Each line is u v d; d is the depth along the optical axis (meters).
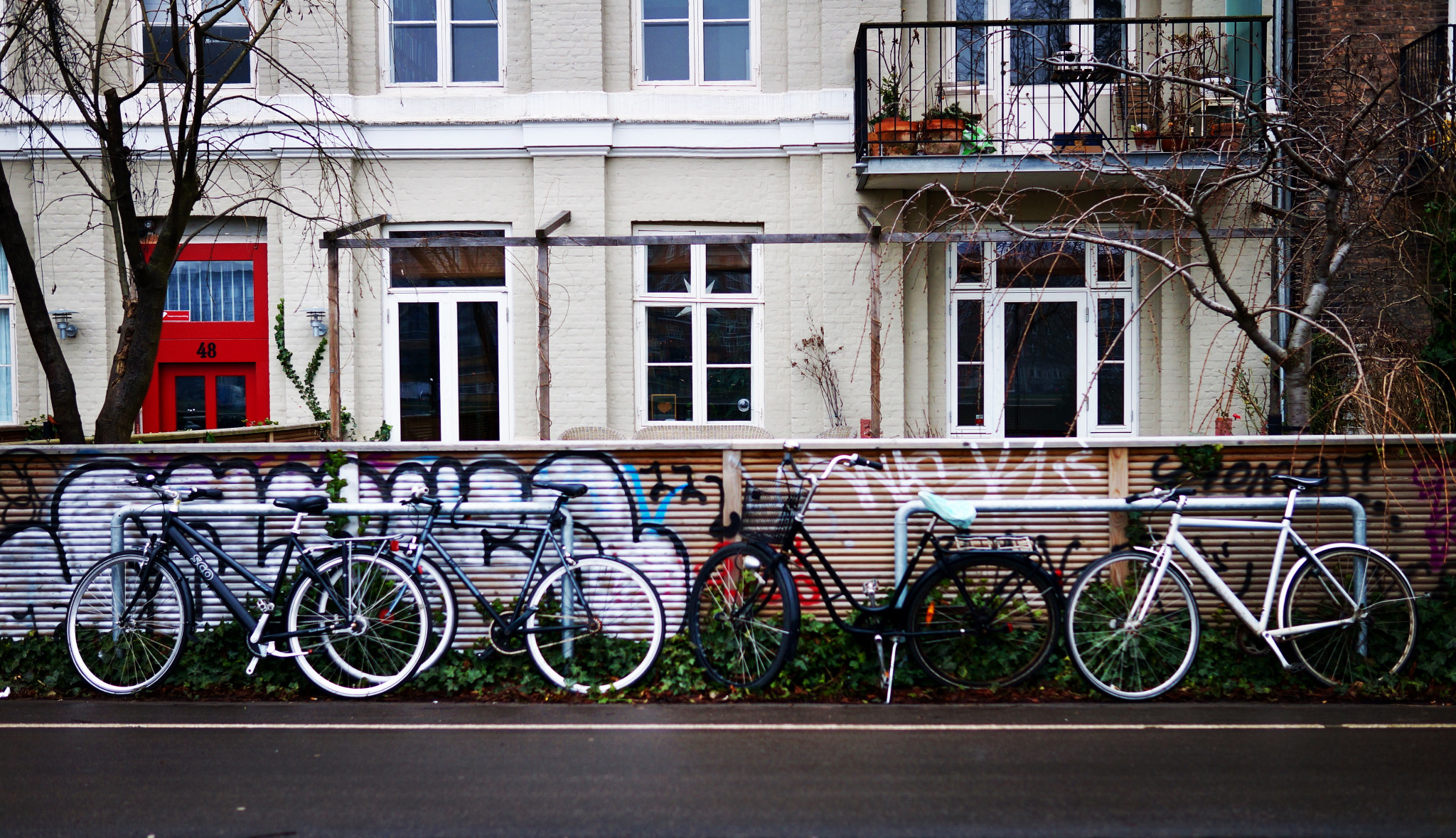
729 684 5.52
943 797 3.90
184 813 3.77
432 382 11.12
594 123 10.91
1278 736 4.70
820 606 5.87
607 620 5.77
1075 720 5.01
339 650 5.65
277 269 11.10
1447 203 8.41
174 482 5.95
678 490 5.94
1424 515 5.88
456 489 5.94
